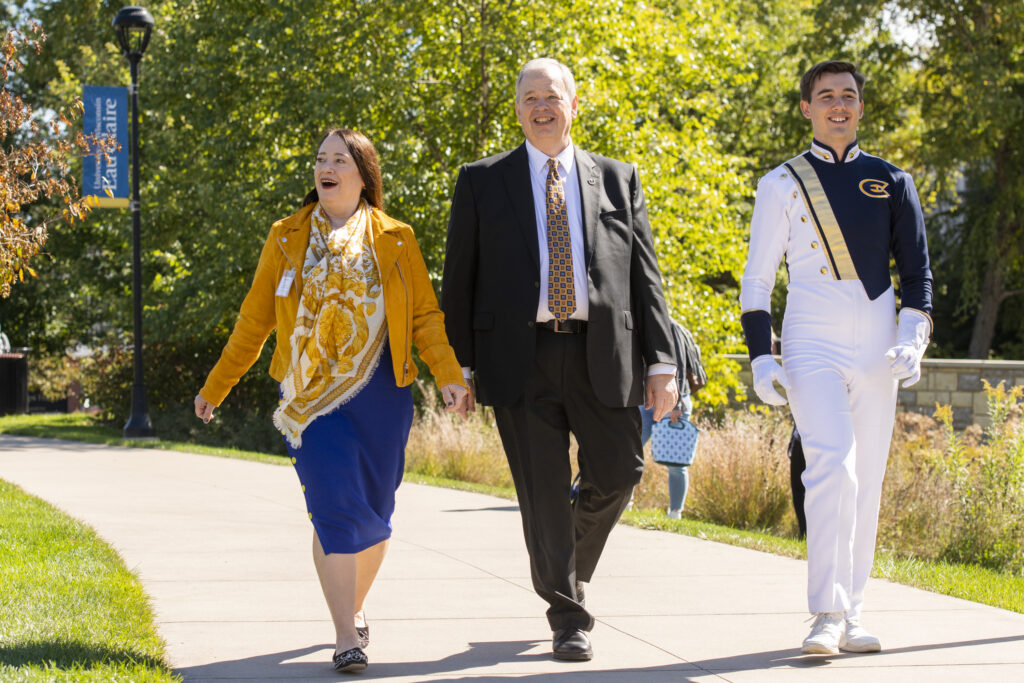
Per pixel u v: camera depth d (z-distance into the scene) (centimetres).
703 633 510
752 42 3206
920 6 3319
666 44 2239
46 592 538
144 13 1889
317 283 441
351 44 2048
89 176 1880
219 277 2256
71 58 3441
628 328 477
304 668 436
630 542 800
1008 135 3334
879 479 490
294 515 886
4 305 3444
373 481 447
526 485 477
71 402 3922
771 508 1035
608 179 496
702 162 2269
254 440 2380
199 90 2278
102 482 1114
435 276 2005
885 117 3444
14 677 380
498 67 2025
